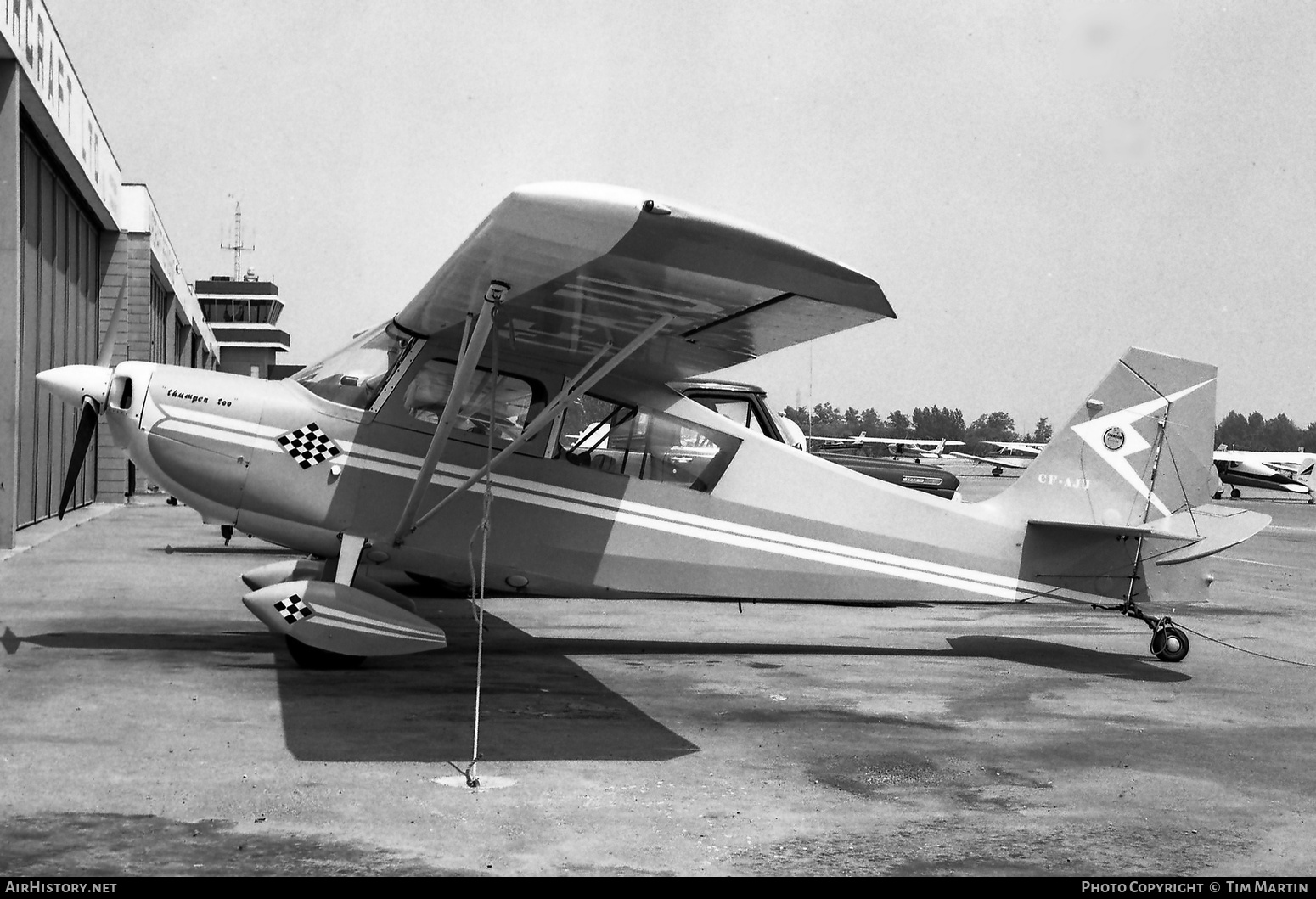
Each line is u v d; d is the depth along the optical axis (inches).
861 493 309.0
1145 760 204.5
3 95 511.2
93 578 428.8
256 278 2970.0
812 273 194.7
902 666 299.6
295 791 166.1
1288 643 359.9
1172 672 299.9
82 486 907.4
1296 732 230.4
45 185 683.4
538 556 285.6
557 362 286.8
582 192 180.4
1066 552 317.4
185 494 272.8
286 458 270.5
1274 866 147.8
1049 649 335.6
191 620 329.7
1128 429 319.6
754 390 563.2
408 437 277.0
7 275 516.1
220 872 133.0
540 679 263.0
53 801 158.1
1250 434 7332.7
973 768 195.2
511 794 169.6
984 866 145.0
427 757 188.7
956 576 313.3
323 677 252.1
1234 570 661.9
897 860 146.3
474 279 223.6
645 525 293.3
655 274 205.6
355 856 140.2
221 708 219.0
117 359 973.8
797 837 154.4
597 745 201.6
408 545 277.6
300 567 293.9
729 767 190.2
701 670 284.4
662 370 290.0
